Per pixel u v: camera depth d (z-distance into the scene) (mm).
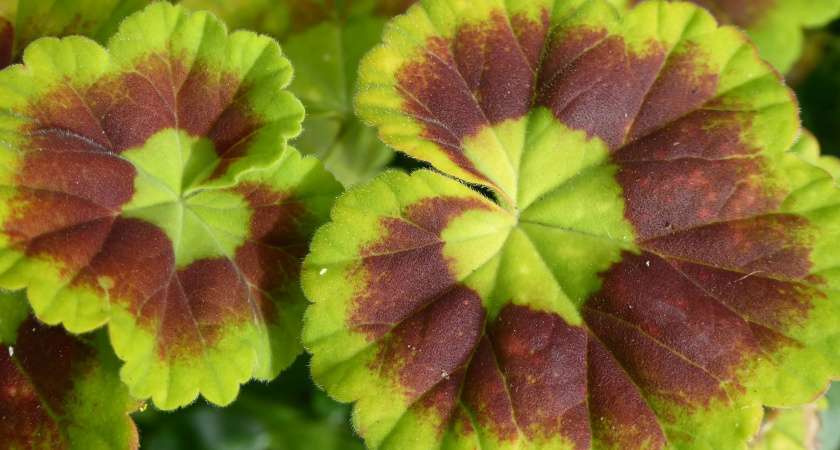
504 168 384
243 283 377
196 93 377
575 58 382
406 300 373
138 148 376
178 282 373
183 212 379
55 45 371
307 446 431
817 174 374
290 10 428
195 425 428
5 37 395
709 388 369
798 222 373
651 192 378
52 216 364
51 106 369
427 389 370
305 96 426
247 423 431
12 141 364
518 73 383
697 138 378
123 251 369
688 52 381
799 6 440
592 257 379
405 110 378
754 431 367
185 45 377
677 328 372
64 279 361
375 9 429
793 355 368
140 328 365
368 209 373
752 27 439
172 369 366
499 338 375
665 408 370
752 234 374
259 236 379
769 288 371
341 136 426
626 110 381
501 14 384
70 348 373
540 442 369
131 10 396
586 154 383
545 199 384
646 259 377
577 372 374
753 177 375
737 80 379
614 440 370
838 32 449
